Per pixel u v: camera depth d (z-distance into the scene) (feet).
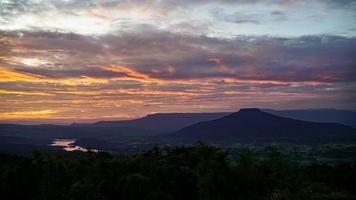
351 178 87.51
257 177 76.02
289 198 72.79
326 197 74.79
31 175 75.36
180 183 73.10
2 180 75.15
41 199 74.74
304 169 98.43
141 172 74.43
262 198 72.38
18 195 73.36
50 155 85.05
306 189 78.59
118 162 76.89
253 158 80.02
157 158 83.30
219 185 70.79
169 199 67.92
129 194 69.72
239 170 73.97
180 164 78.84
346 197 76.13
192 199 73.00
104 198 69.97
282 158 94.17
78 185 71.26
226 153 76.59
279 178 84.89
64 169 80.07
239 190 71.77
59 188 77.00
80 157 90.43
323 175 91.25
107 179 73.61
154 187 70.38
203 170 73.67
